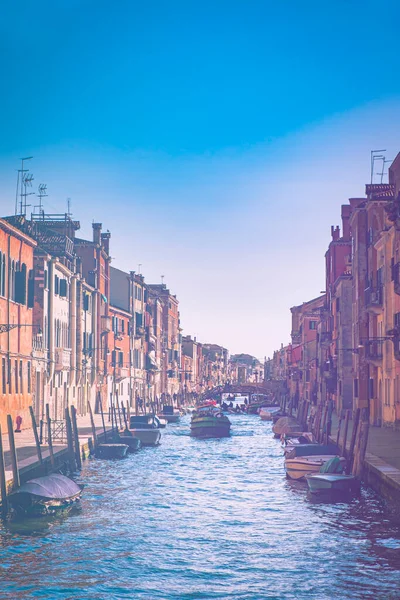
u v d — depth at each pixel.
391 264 45.34
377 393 51.06
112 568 20.61
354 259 56.41
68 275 58.78
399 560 21.25
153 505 29.92
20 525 25.20
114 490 33.38
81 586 19.05
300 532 24.89
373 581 19.41
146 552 22.30
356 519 26.77
